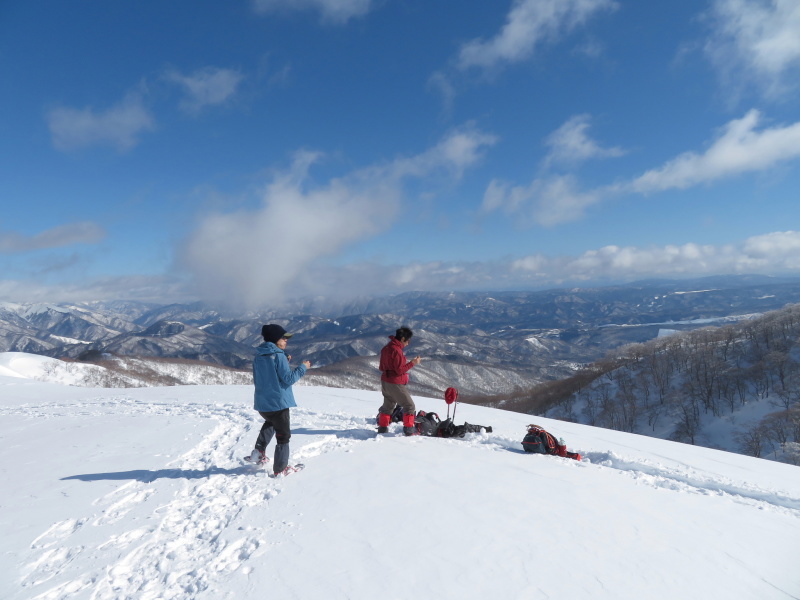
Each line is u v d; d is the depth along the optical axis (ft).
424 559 9.90
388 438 21.65
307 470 16.72
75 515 12.68
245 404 34.37
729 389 246.27
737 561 10.43
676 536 11.63
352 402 36.52
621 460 21.07
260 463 17.39
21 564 9.89
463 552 10.25
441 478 15.55
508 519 12.17
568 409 299.38
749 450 189.16
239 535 11.35
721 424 222.07
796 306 306.55
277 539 11.04
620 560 10.14
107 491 14.66
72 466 17.60
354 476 15.83
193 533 11.66
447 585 8.86
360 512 12.61
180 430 24.36
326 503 13.35
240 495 14.37
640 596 8.70
